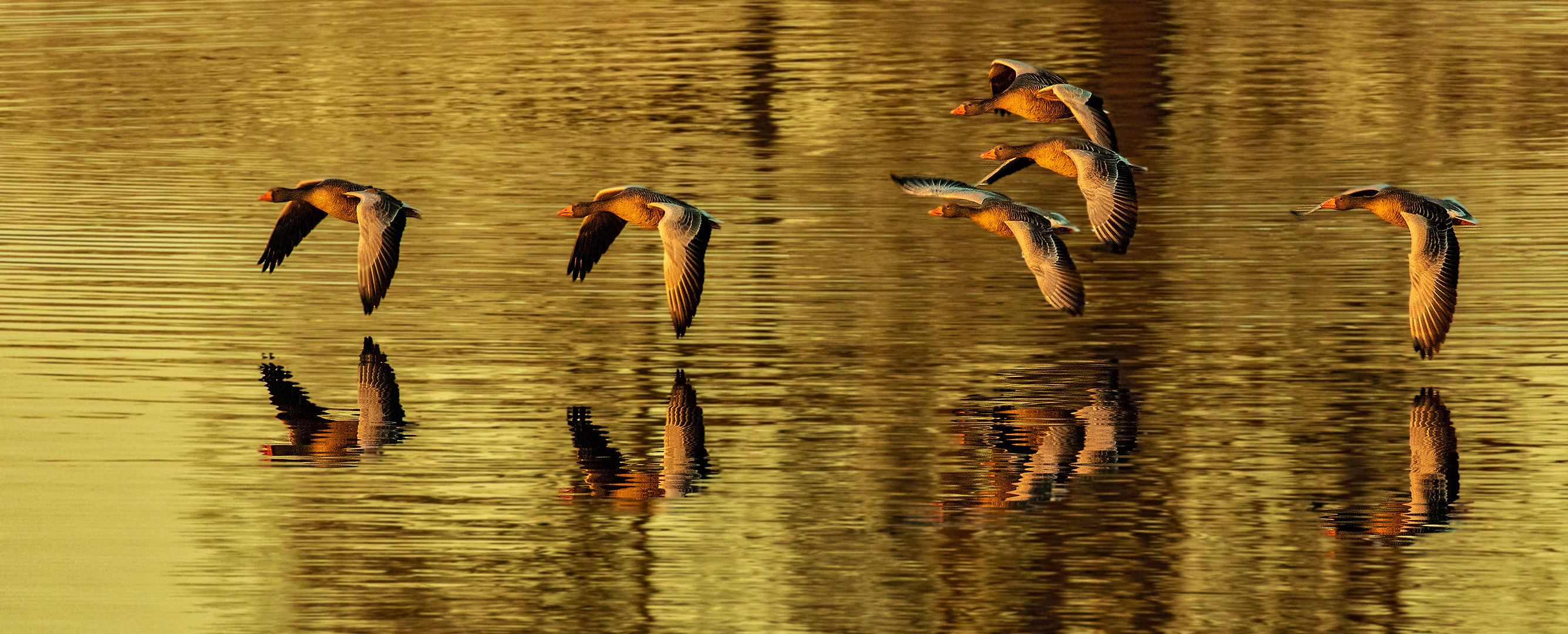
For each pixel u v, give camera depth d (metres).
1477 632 11.73
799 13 41.47
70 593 12.45
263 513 13.75
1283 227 22.67
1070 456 14.77
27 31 40.00
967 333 18.28
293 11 42.56
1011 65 15.36
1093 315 18.92
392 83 33.88
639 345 17.95
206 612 12.20
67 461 14.73
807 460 14.74
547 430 15.52
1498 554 12.88
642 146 28.27
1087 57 35.47
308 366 17.27
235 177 26.23
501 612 12.15
